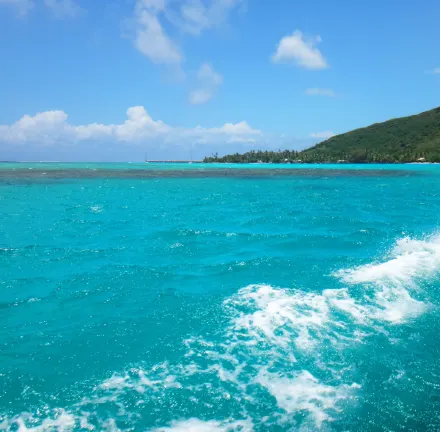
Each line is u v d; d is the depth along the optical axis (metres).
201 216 19.31
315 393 4.62
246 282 8.85
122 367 5.30
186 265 10.38
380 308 7.07
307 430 3.98
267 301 7.54
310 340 5.89
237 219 18.30
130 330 6.46
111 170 78.12
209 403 4.45
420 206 23.75
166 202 25.81
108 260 10.91
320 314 6.84
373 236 13.91
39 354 5.70
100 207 22.91
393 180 50.22
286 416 4.20
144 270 9.91
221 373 5.07
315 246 12.46
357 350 5.60
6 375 5.12
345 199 28.05
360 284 8.39
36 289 8.53
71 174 60.38
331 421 4.11
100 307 7.49
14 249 12.17
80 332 6.42
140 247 12.46
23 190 33.62
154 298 7.91
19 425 4.10
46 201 25.91
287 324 6.46
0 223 17.06
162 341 6.03
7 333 6.42
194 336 6.16
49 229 15.65
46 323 6.81
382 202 26.00
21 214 19.84
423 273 9.01
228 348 5.72
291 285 8.52
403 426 4.06
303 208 22.69
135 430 4.00
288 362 5.30
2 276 9.43
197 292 8.23
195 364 5.31
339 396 4.55
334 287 8.30
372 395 4.58
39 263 10.58
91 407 4.41
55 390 4.77
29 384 4.91
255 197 29.48
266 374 5.02
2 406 4.45
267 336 6.06
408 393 4.62
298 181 48.81
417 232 14.70
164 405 4.42
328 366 5.21
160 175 61.25
